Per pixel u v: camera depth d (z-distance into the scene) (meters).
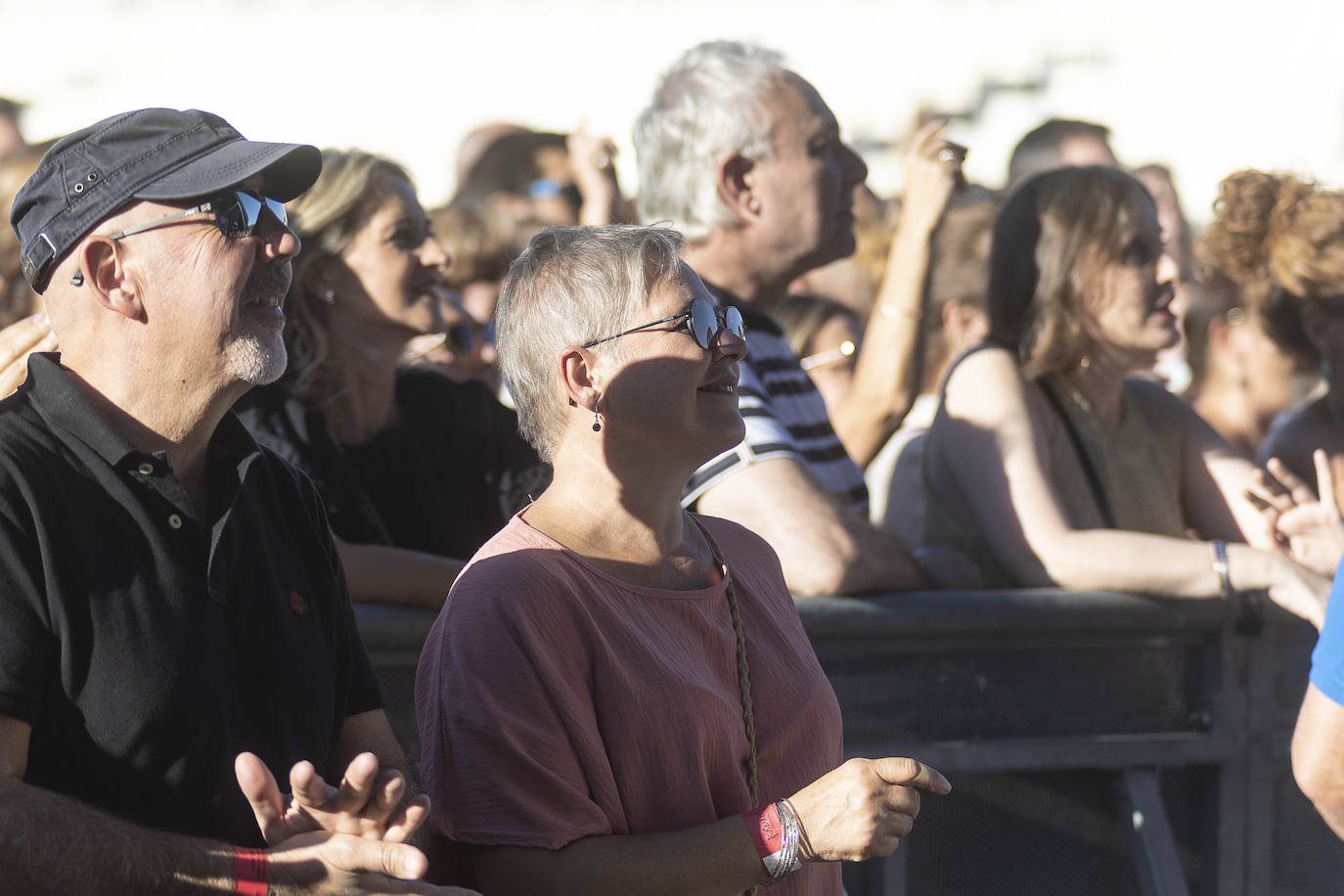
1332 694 4.62
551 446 4.03
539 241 4.05
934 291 8.74
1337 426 7.27
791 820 3.56
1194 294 10.05
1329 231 7.08
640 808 3.64
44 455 3.26
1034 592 5.61
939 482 6.30
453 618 3.70
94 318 3.42
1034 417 6.07
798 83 6.18
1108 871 5.76
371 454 5.69
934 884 5.56
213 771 3.32
